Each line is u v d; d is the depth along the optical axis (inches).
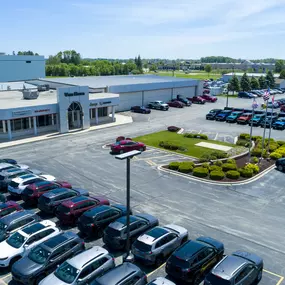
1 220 701.9
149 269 612.7
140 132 1754.4
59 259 586.9
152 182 1042.1
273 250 675.4
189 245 593.6
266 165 1206.9
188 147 1461.6
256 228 763.4
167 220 792.9
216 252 606.9
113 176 1092.5
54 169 1154.0
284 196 944.9
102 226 715.4
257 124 1959.9
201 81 3115.2
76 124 1812.3
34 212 799.7
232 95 3622.0
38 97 1943.9
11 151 1368.1
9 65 3560.5
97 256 563.5
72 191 856.3
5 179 967.0
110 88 2297.0
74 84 2383.1
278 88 4220.0
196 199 917.2
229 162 1189.7
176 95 2896.2
